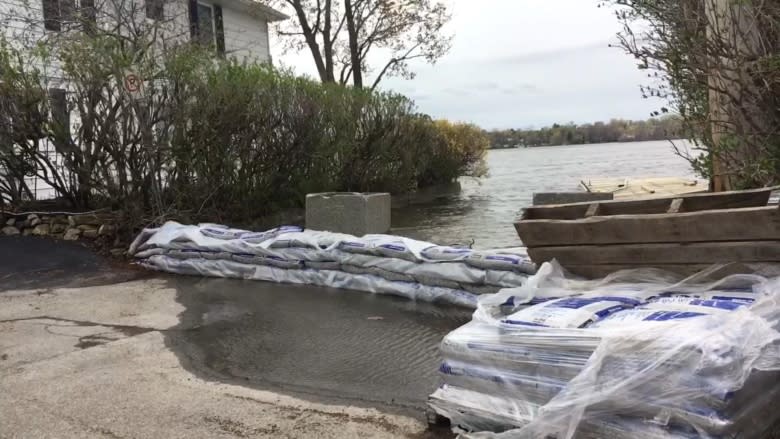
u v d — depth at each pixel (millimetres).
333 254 6582
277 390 3955
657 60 5180
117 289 6902
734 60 4141
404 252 6039
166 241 7785
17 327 5438
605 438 2498
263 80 10266
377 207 9383
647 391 2393
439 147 18359
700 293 3086
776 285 2809
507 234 10109
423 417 3430
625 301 3047
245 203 10383
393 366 4305
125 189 8852
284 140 10953
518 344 2844
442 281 5797
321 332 5141
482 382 2980
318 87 11977
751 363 2291
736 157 4348
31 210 9125
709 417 2230
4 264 7719
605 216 3590
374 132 13805
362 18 21516
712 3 4234
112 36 9492
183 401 3785
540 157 44281
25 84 8211
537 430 2635
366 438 3219
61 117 8461
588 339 2617
